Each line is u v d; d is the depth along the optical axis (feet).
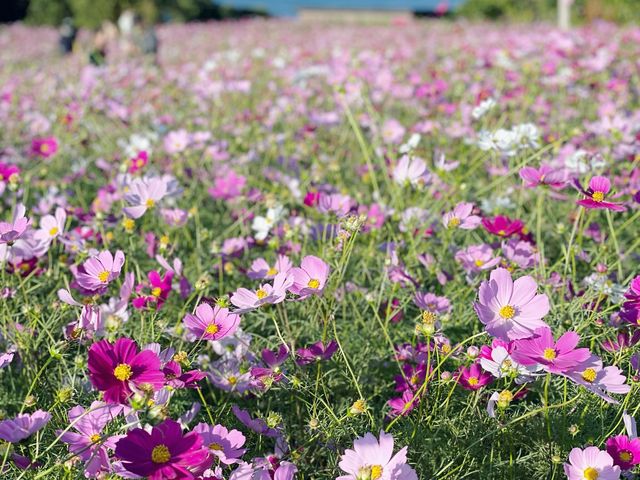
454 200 5.31
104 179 7.00
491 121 7.45
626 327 3.83
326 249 4.31
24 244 4.28
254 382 3.61
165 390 3.29
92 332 3.65
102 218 4.89
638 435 3.55
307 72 9.61
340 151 7.32
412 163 4.98
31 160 7.84
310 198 4.66
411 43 19.25
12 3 49.67
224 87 9.69
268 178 6.68
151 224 5.55
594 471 3.06
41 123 8.69
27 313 3.86
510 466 3.39
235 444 3.18
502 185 5.74
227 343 3.87
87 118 8.30
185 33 30.96
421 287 4.46
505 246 4.26
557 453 3.41
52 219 4.38
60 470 3.26
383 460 2.97
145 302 3.77
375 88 8.77
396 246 4.57
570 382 3.72
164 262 4.17
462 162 6.43
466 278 4.49
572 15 30.37
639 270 4.90
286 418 3.84
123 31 19.33
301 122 8.75
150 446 2.84
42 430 3.54
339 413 3.78
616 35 15.89
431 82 9.86
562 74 9.45
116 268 3.68
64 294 3.67
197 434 2.87
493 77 10.12
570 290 4.20
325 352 3.69
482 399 3.75
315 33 27.63
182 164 6.79
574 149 5.91
